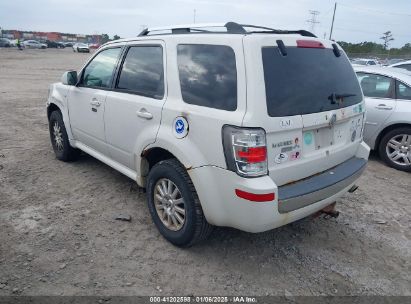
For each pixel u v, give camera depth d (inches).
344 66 140.9
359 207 180.4
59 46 2866.6
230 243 142.8
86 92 179.5
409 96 233.9
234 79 111.0
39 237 139.6
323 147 128.6
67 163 217.3
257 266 130.3
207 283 120.5
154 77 141.3
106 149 173.2
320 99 123.2
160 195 140.3
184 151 121.6
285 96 112.2
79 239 139.9
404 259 139.7
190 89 124.9
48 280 117.1
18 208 160.7
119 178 197.3
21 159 221.3
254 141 105.7
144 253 133.8
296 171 119.3
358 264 135.1
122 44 164.2
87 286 115.6
